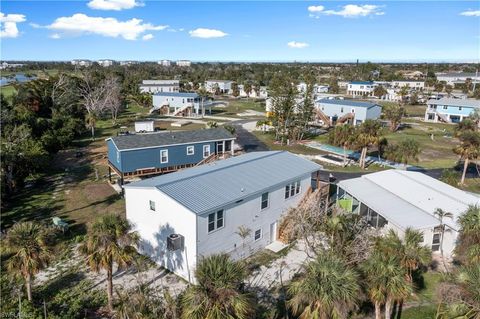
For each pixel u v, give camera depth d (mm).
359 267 15164
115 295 19375
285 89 61219
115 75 118688
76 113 77062
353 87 136875
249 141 60594
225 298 12898
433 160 49781
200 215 20297
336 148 55531
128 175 36656
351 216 23219
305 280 13188
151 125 65000
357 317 17719
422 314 18188
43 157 40062
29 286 18219
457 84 154750
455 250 21094
